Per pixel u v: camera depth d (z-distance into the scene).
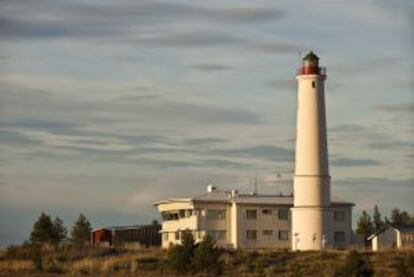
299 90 128.12
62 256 111.44
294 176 128.50
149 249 119.19
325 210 126.69
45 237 133.62
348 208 143.12
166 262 103.25
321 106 127.44
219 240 140.25
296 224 127.38
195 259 99.44
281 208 142.25
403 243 131.75
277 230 141.88
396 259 102.44
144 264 103.12
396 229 132.88
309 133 126.88
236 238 139.88
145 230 149.12
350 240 142.88
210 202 140.62
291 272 100.12
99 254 113.75
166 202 145.00
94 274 94.56
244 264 104.06
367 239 142.25
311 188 126.56
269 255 108.25
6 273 93.69
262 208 141.62
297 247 126.62
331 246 127.06
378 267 99.31
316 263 103.19
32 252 110.25
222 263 103.12
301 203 126.94
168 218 145.12
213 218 140.75
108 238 146.38
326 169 127.44
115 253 114.62
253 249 120.50
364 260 100.19
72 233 150.50
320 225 126.19
